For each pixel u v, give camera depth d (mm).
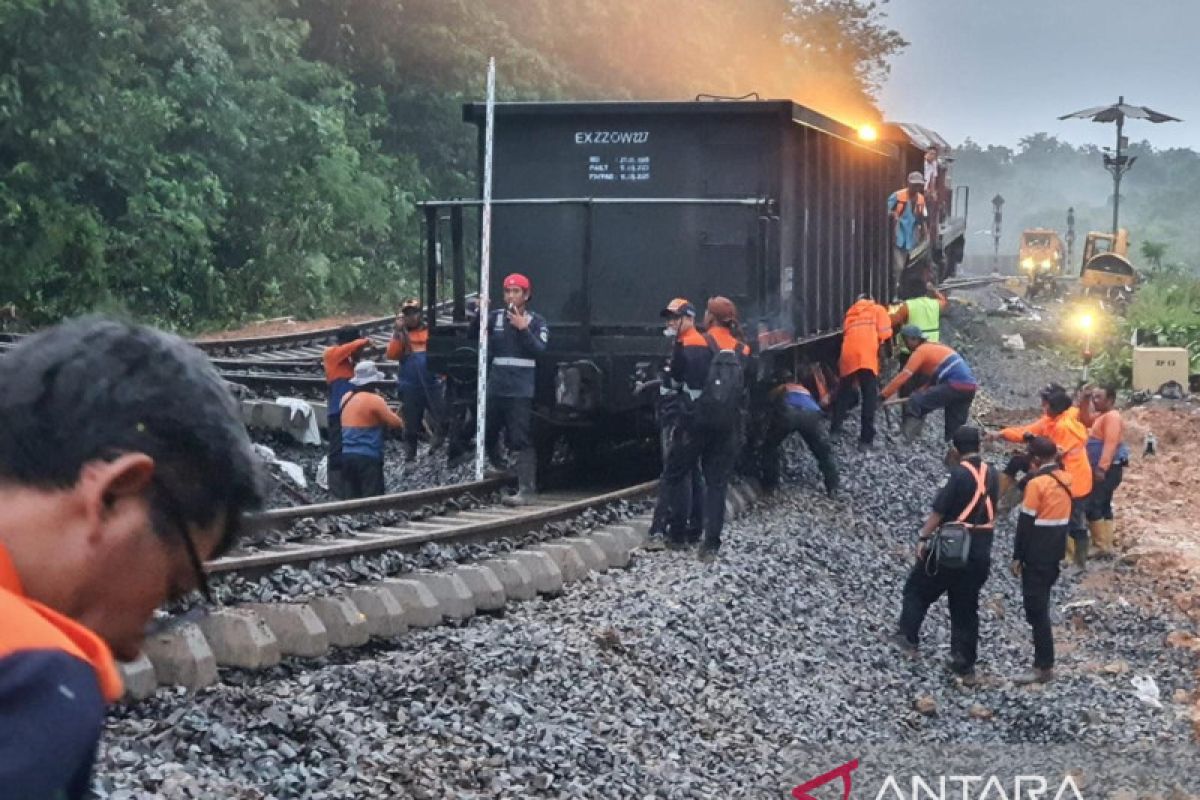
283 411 16547
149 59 31344
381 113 40562
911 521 16047
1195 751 9258
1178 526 17734
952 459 11992
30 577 1474
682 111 14773
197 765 5832
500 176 15172
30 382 1471
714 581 11148
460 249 14891
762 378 14453
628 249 14922
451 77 41594
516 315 13445
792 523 14156
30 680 1312
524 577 10109
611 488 15070
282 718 6516
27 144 25906
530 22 42969
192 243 29188
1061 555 11039
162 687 6758
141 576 1530
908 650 11344
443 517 11875
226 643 7391
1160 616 13398
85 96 26156
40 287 26281
